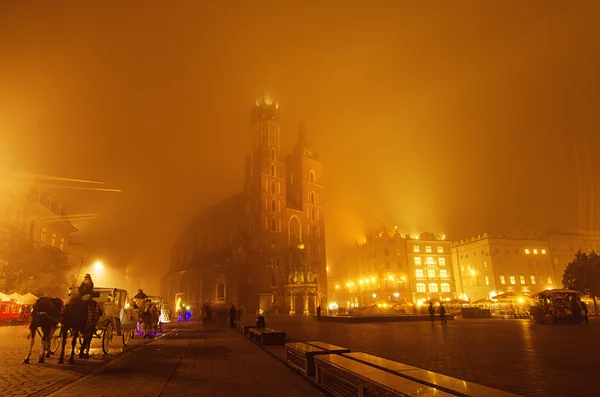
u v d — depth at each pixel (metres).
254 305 92.75
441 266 105.38
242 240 99.81
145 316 24.00
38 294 42.62
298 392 8.80
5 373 11.05
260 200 101.69
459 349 16.47
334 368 8.08
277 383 9.82
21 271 43.56
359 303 112.25
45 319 13.23
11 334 25.47
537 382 9.41
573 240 101.25
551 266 97.94
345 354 9.61
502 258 95.75
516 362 12.58
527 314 49.12
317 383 9.34
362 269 112.44
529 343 18.56
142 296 24.81
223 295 95.56
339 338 23.09
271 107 115.94
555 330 27.31
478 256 99.06
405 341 20.56
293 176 117.88
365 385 6.42
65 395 8.40
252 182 106.81
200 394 8.57
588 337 21.48
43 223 62.03
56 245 67.44
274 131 113.44
